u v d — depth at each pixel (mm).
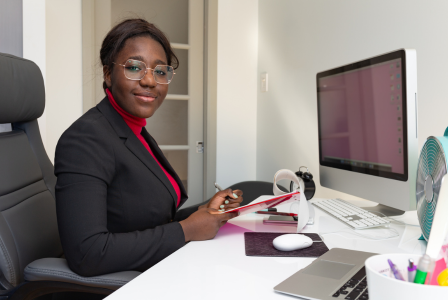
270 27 2506
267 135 2566
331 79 1428
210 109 2648
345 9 1742
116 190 916
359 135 1238
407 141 998
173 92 2688
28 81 1178
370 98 1171
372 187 1173
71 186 812
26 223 1037
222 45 2645
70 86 2352
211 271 685
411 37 1372
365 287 573
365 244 851
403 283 379
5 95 1070
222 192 1114
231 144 2697
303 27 2105
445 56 1236
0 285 864
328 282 601
